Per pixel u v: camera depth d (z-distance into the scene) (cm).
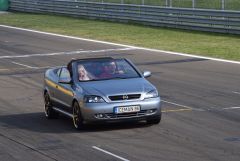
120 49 6900
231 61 5706
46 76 3522
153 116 2991
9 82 4966
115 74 3158
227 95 3994
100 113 2919
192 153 2488
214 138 2769
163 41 7388
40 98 4184
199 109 3547
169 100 3894
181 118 3281
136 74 3180
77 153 2564
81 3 10431
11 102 4069
